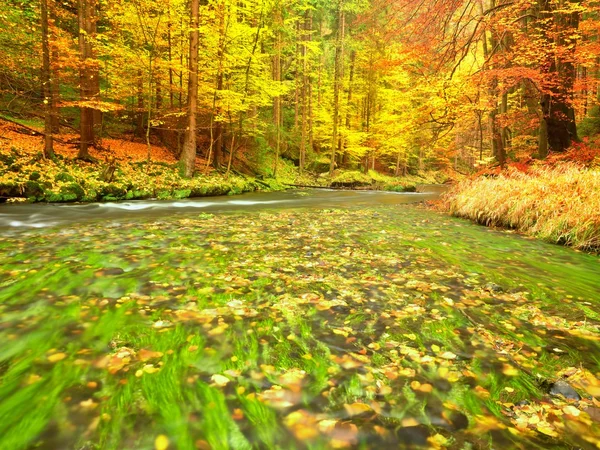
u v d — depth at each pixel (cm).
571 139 1109
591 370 238
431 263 505
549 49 1023
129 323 288
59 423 177
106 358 236
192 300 341
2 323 280
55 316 296
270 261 489
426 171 4388
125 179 1286
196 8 1448
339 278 422
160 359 237
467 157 3131
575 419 189
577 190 750
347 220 908
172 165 1591
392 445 168
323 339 273
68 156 1348
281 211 1085
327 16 2844
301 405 196
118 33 1609
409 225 848
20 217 807
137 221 811
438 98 1086
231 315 310
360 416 188
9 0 1259
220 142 1906
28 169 1098
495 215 865
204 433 173
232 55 1616
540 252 598
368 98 2853
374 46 2264
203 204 1225
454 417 189
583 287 418
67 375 216
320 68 2806
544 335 288
